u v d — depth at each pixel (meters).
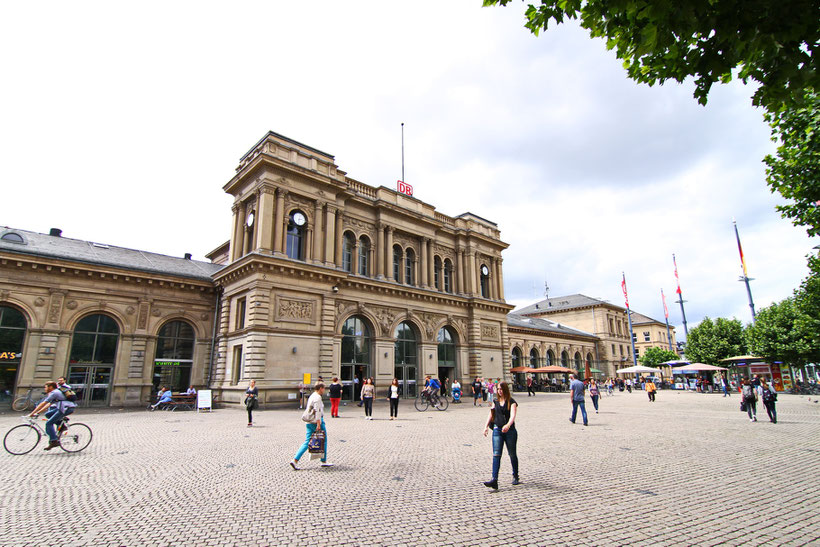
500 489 8.34
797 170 13.88
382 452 12.13
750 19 4.26
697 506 7.35
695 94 5.00
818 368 51.59
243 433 15.82
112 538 5.86
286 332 27.61
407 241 38.59
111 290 28.78
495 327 44.69
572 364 71.38
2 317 25.12
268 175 28.80
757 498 7.86
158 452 12.07
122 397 28.28
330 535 5.97
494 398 9.02
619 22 4.99
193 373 31.58
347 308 31.66
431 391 26.81
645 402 34.97
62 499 7.64
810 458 11.48
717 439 14.67
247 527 6.28
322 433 10.15
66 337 26.91
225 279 30.56
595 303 80.69
